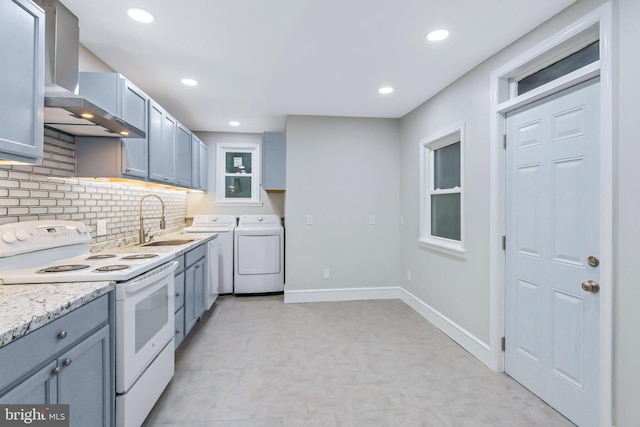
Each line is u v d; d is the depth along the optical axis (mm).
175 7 1718
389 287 4047
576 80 1645
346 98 3219
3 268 1498
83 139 2049
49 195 1867
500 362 2244
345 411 1810
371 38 2059
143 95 2334
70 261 1857
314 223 3896
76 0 1648
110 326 1445
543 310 1916
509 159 2184
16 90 1208
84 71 2053
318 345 2668
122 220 2740
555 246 1828
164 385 1917
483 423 1714
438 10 1756
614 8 1442
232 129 4523
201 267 3092
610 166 1459
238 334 2893
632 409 1391
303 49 2203
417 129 3518
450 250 2791
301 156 3854
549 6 1697
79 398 1220
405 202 3865
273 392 1990
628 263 1403
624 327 1421
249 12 1771
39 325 993
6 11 1157
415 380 2135
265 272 4156
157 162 2592
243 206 4758
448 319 2877
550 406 1861
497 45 2131
